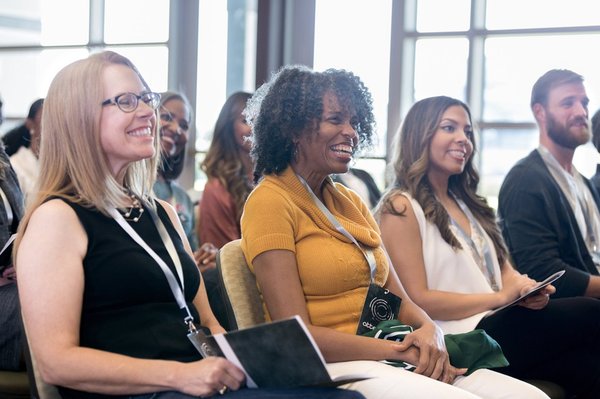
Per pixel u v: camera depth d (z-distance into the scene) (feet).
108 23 19.03
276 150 8.35
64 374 6.29
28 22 19.57
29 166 13.53
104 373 6.26
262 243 7.88
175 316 6.97
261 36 17.53
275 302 7.77
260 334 6.05
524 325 9.73
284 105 8.31
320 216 8.21
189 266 7.47
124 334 6.68
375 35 17.29
